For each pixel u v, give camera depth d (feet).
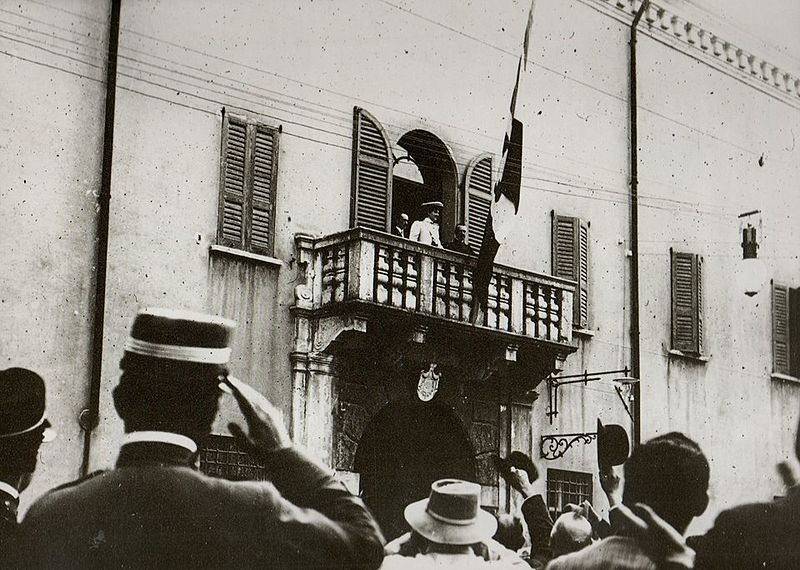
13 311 38.60
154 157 43.11
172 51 44.16
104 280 40.83
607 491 53.42
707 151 68.80
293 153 47.75
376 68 51.42
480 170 55.11
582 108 61.36
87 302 40.47
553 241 58.39
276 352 45.85
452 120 54.44
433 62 53.88
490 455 52.90
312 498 26.84
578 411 57.82
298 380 46.32
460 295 49.88
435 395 50.93
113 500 24.64
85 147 41.22
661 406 62.28
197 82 44.78
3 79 39.47
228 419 42.83
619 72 63.82
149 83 43.34
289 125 47.75
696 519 62.13
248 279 45.32
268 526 25.31
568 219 59.16
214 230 44.60
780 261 72.69
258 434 28.55
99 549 24.20
